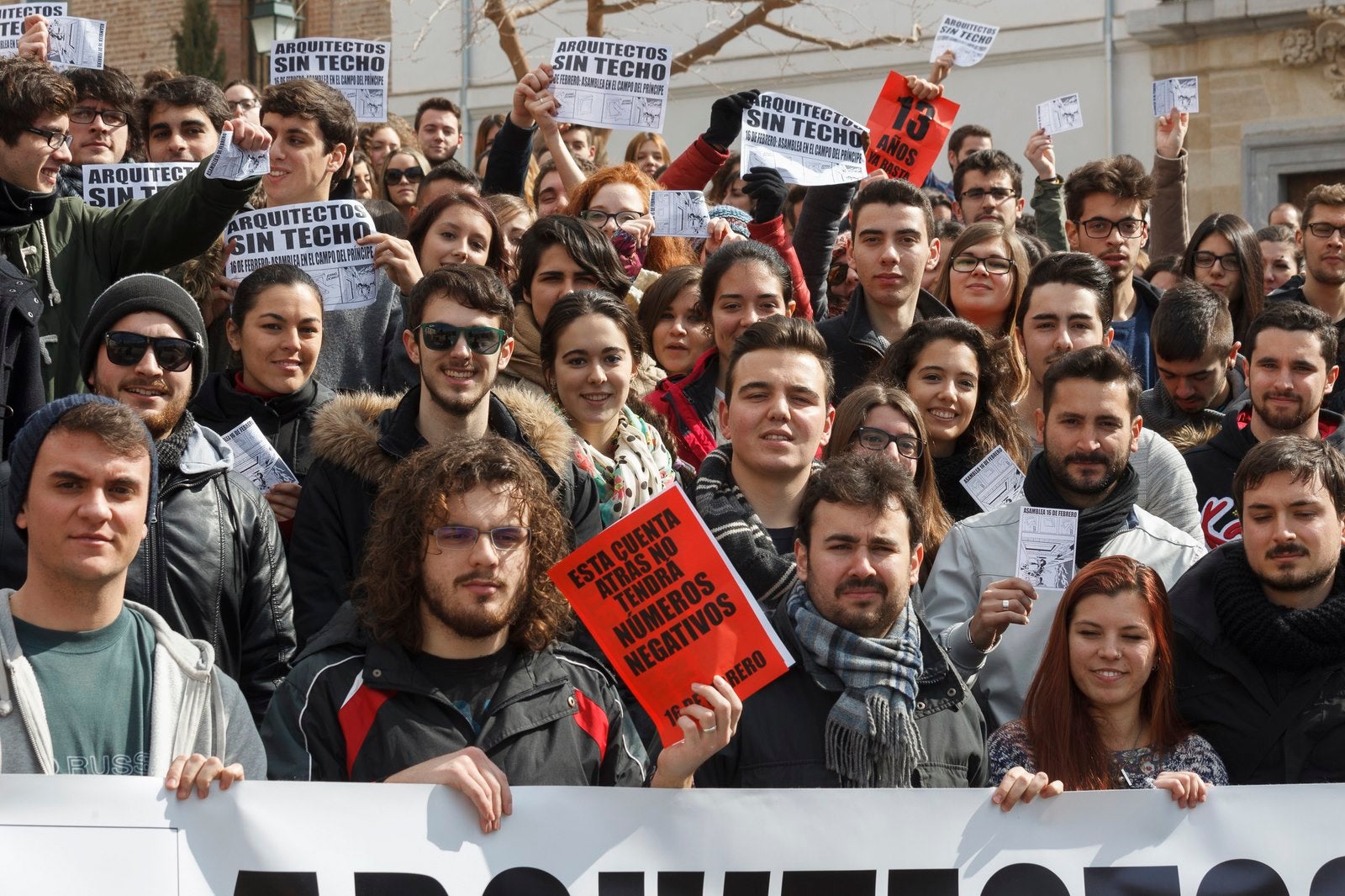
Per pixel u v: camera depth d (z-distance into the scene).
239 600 4.25
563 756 3.54
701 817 3.47
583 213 6.51
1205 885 3.65
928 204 6.22
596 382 5.02
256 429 4.77
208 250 5.70
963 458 5.38
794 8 16.38
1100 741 4.05
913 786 3.72
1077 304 5.62
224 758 3.41
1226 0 14.89
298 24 18.19
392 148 9.30
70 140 6.15
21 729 3.26
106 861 3.15
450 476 3.50
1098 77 15.56
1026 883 3.59
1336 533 4.16
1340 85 14.71
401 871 3.29
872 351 5.95
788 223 8.29
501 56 17.19
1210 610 4.26
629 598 3.50
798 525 3.95
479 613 3.48
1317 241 7.45
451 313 4.46
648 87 6.82
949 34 7.59
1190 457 5.55
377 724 3.48
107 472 3.32
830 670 3.79
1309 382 5.35
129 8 19.72
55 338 5.20
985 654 4.29
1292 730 4.07
